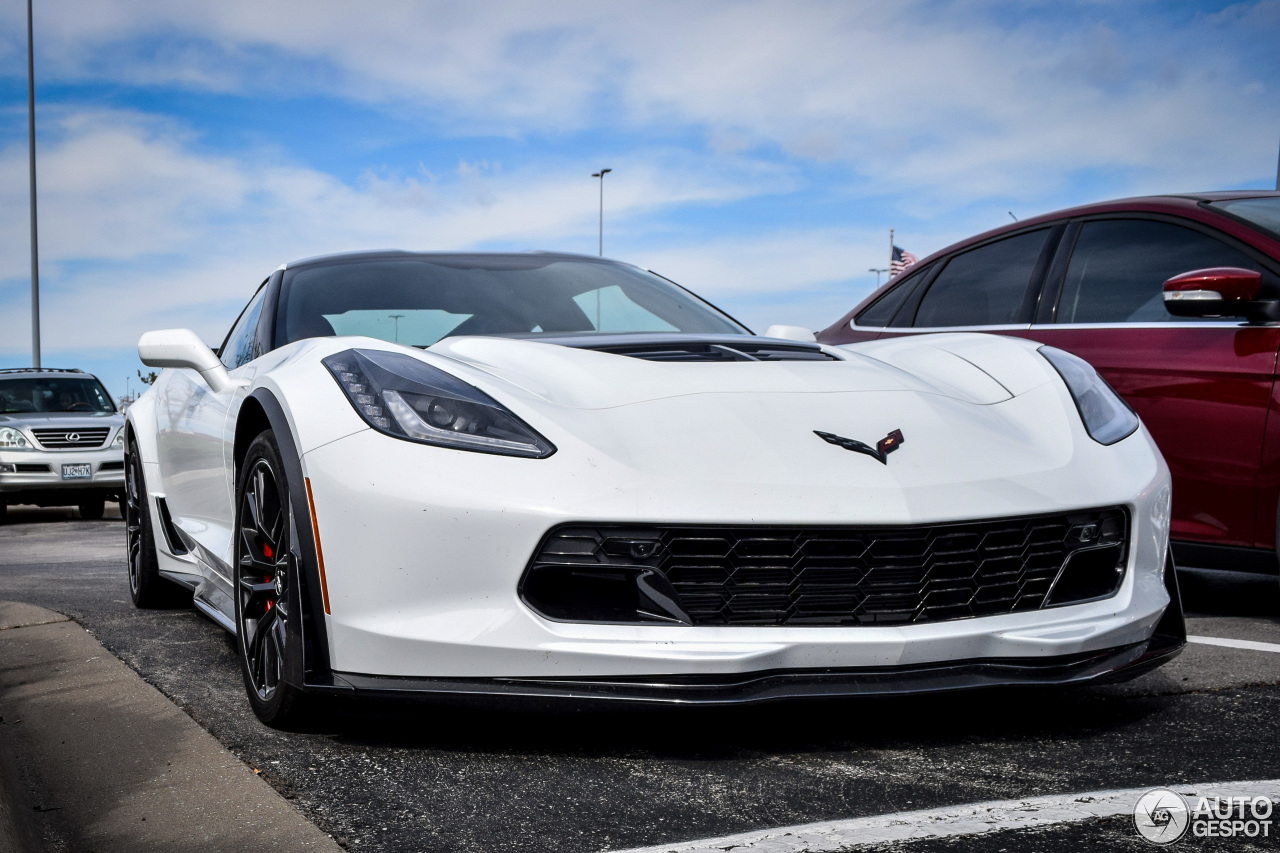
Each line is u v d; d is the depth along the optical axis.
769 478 1.97
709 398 2.16
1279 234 3.25
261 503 2.28
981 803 1.68
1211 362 3.19
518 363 2.39
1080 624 2.09
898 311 4.37
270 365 2.55
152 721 2.21
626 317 3.09
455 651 1.90
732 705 1.84
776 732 2.06
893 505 1.97
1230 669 2.55
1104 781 1.78
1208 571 4.35
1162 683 2.41
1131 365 3.38
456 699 1.90
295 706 2.05
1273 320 3.10
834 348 2.75
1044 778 1.80
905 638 1.94
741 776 1.82
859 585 1.96
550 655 1.88
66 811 1.72
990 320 3.96
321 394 2.13
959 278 4.18
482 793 1.76
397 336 2.85
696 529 1.92
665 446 2.01
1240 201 3.54
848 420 2.15
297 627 2.03
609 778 1.82
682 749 1.96
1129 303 3.51
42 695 2.45
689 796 1.73
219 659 2.79
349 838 1.58
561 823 1.62
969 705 2.24
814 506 1.94
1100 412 2.41
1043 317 3.76
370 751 1.98
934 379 2.54
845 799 1.71
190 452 3.21
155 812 1.70
